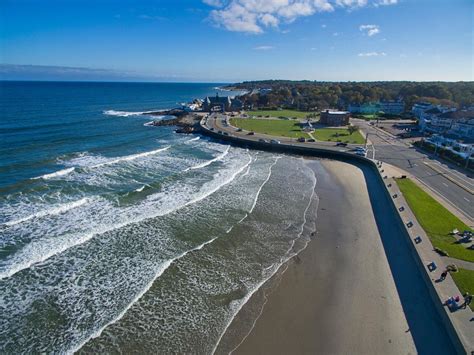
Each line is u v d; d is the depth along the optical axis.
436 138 63.09
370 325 17.97
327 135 71.69
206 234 26.61
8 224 24.88
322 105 129.25
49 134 57.38
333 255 24.86
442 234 26.38
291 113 113.19
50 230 24.72
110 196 31.86
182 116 99.06
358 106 117.50
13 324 16.44
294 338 16.94
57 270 20.59
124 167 41.97
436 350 16.30
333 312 18.89
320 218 31.16
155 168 42.91
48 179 34.88
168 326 17.19
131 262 22.09
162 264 22.09
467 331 16.45
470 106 98.38
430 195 35.34
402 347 16.50
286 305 19.30
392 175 42.78
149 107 127.25
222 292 20.08
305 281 21.61
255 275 21.97
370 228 29.42
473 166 45.00
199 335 16.77
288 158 55.25
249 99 143.00
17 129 59.25
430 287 20.36
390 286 21.30
